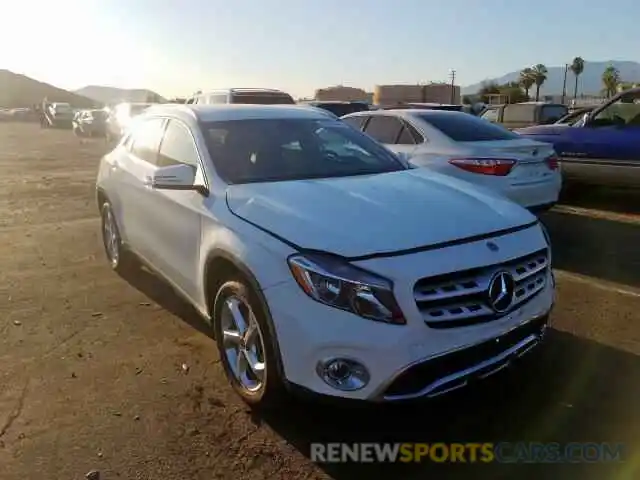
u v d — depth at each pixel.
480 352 3.01
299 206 3.42
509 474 2.94
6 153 22.09
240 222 3.47
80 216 9.34
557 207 9.49
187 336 4.56
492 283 3.01
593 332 4.51
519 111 18.17
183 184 3.95
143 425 3.36
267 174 4.12
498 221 3.37
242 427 3.33
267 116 4.79
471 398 3.60
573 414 3.42
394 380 2.81
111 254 6.21
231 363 3.62
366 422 3.38
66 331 4.66
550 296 3.47
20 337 4.54
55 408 3.54
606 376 3.83
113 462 3.04
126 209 5.38
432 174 4.38
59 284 5.80
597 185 9.00
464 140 7.16
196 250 3.96
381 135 7.88
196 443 3.19
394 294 2.82
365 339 2.81
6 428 3.33
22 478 2.92
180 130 4.70
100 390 3.75
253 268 3.20
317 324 2.90
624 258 6.52
